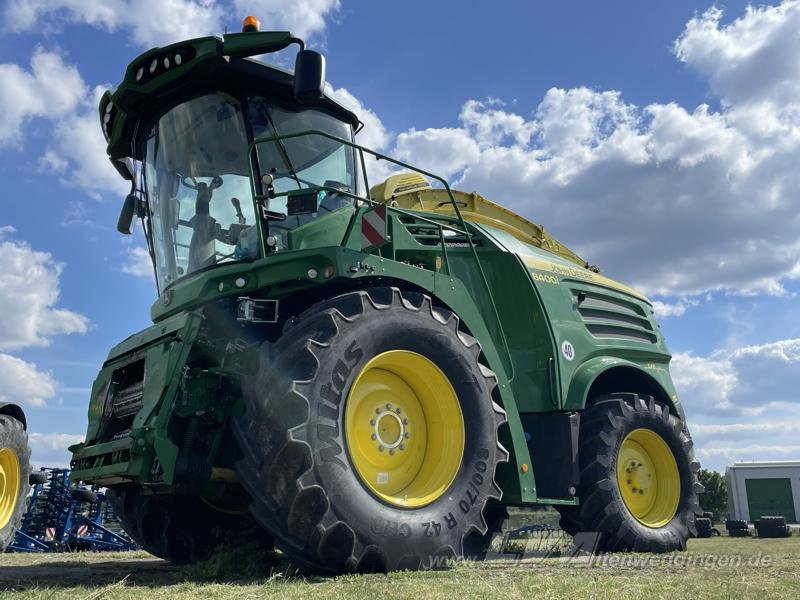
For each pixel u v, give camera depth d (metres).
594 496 6.51
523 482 5.47
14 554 8.55
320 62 4.73
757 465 46.31
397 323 4.68
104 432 5.06
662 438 7.24
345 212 5.53
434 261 5.99
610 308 7.66
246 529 6.03
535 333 6.61
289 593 3.34
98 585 3.93
